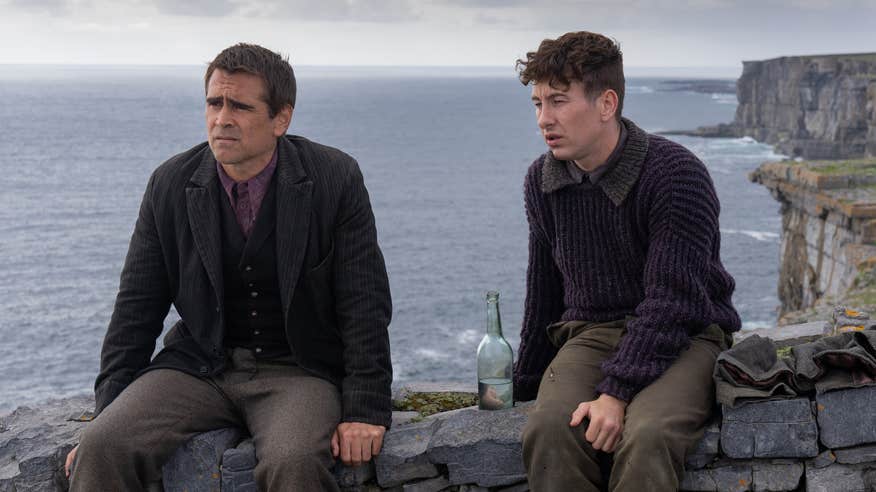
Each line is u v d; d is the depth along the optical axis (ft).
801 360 9.25
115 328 10.31
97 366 152.76
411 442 9.86
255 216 9.94
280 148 10.00
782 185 61.36
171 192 10.08
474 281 213.66
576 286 10.27
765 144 483.92
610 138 9.64
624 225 9.70
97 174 438.40
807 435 9.00
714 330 9.88
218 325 10.07
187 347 10.27
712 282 9.82
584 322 10.30
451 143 627.05
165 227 10.12
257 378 10.14
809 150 374.22
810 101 384.47
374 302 10.13
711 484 9.29
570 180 9.86
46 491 9.83
